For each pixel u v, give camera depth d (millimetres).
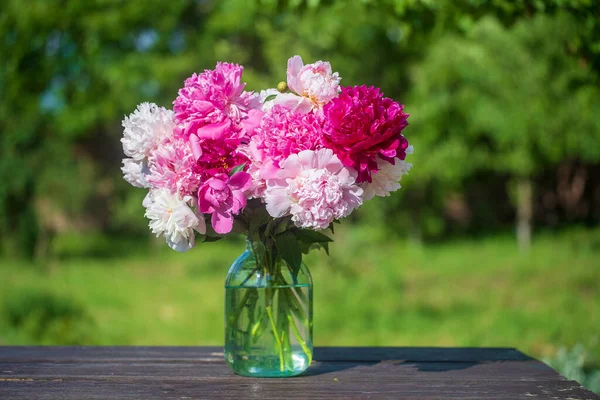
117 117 14812
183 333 6824
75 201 13398
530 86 11453
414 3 3691
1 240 12773
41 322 6316
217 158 1604
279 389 1624
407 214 14797
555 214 17188
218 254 13516
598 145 11867
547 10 3326
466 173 13484
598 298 8398
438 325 6957
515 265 11359
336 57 13297
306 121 1571
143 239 16562
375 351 2156
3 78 12953
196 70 13938
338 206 1524
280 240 1690
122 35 13664
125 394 1571
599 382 3240
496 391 1594
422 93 12414
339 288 8922
